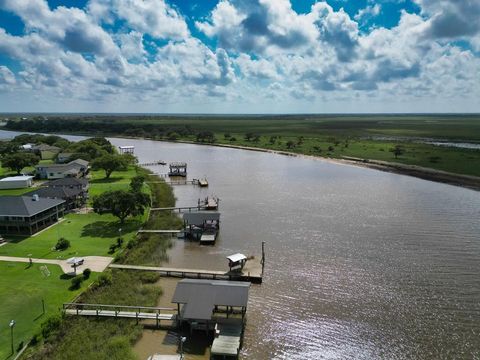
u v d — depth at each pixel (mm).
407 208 82750
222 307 42906
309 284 48219
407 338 37312
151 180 113250
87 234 64000
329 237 64812
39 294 43250
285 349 36031
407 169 129875
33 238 61062
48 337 35688
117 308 41969
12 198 64125
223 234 66812
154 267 52531
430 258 55719
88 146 143875
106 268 50938
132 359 33875
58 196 75562
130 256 55812
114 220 72062
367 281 48812
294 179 117312
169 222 72375
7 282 45938
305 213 79312
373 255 56969
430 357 34562
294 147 194250
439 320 40156
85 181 88875
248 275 49344
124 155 130750
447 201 88688
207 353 35781
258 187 105688
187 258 56781
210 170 134375
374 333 38156
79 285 45562
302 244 61688
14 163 115000
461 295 45094
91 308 41812
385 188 103625
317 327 39250
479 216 76312
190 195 96438
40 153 145750
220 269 52656
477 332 38094
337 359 34656
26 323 37688
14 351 33438
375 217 76188
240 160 160125
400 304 43312
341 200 90312
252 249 59969
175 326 39688
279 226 70875
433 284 47875
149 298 44688
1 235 61844
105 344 35844
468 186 104188
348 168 137875
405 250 58781
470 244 60969
